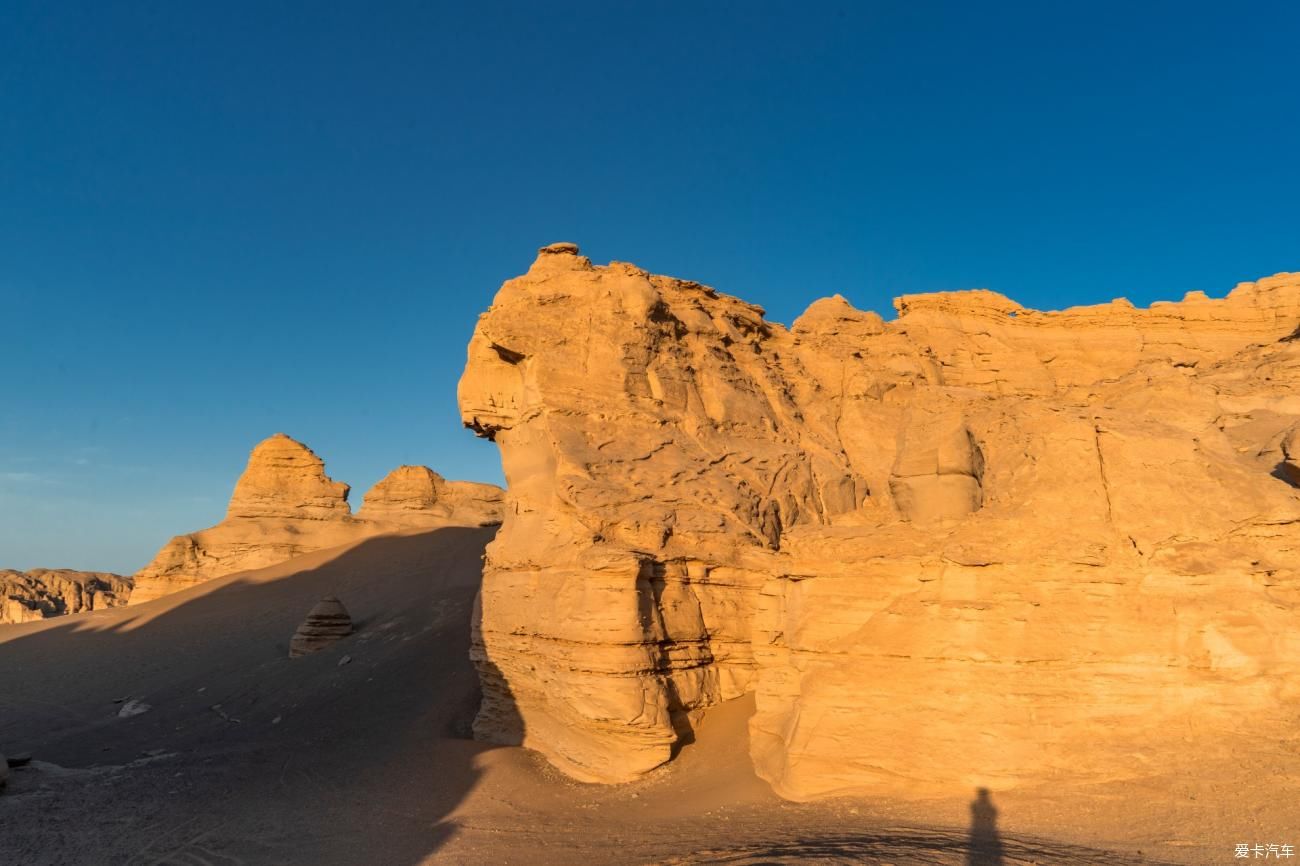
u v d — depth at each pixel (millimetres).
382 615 48500
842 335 33406
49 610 97812
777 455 25562
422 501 83562
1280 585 13172
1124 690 12695
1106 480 14508
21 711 41281
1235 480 14242
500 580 24391
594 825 16156
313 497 78375
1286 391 28453
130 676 47156
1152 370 19062
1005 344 36250
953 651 13641
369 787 21172
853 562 15570
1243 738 11906
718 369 27000
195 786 23062
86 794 22734
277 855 16875
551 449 23078
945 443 17109
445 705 28906
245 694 39375
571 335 25234
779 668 17438
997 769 12672
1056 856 9938
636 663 18734
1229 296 39875
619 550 19484
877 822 12320
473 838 16375
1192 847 9891
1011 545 13984
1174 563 13422
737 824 13930
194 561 72562
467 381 27109
